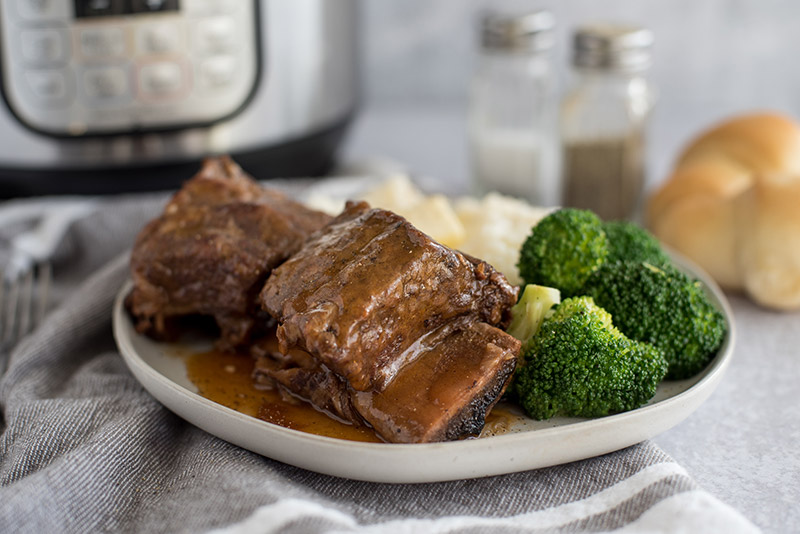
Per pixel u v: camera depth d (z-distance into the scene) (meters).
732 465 0.51
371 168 0.77
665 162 0.81
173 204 0.57
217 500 0.48
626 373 0.51
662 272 0.54
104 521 0.49
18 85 0.66
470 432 0.50
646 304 0.53
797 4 0.89
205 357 0.56
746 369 0.58
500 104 0.74
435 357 0.51
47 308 0.63
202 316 0.58
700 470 0.51
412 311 0.50
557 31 0.90
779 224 0.62
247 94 0.68
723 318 0.54
